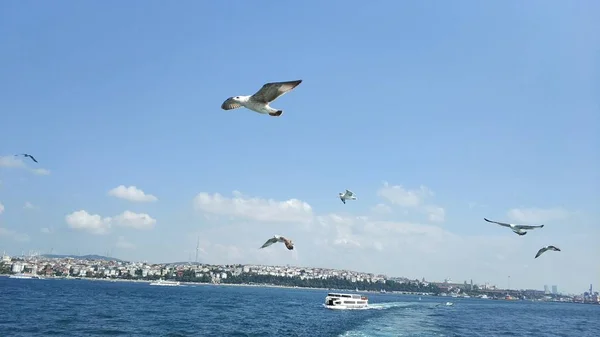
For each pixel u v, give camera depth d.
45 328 65.06
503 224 27.14
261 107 13.98
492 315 142.25
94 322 74.56
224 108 14.48
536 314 171.50
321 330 71.38
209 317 90.88
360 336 65.44
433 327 84.94
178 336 62.09
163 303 131.00
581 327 116.56
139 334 62.97
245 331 69.06
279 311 111.62
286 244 19.73
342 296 126.12
